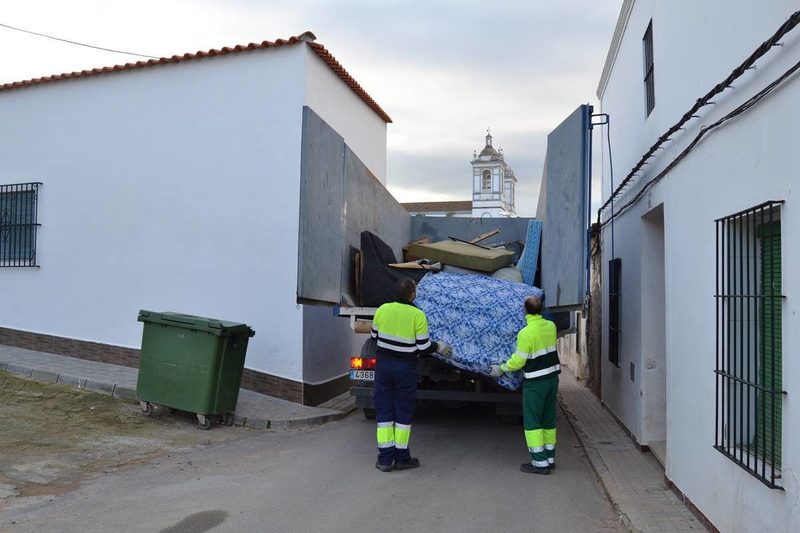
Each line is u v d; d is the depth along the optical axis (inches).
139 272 447.2
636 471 280.1
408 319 280.2
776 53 161.2
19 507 209.8
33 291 477.4
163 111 444.8
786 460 153.0
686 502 228.5
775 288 175.6
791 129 152.3
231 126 429.4
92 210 461.7
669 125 265.6
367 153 562.3
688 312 229.1
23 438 289.1
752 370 187.9
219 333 327.6
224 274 427.8
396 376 277.6
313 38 417.1
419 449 319.9
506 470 284.8
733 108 189.8
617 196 391.2
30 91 482.0
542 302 311.4
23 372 406.3
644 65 328.5
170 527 197.8
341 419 392.5
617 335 397.7
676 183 246.8
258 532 196.7
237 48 421.1
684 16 243.6
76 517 203.5
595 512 230.5
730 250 191.0
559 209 310.8
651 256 321.1
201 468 267.9
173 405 336.2
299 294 281.1
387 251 367.6
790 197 153.1
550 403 285.6
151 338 344.8
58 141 473.1
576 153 282.2
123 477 249.8
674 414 245.6
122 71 452.8
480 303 302.0
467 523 212.8
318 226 306.3
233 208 427.2
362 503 228.8
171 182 441.7
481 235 536.1
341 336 480.7
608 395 436.8
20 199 488.7
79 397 362.9
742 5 185.3
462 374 342.3
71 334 463.8
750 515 172.1
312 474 264.7
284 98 418.9
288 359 412.2
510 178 2876.5
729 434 188.2
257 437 333.1
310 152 291.7
